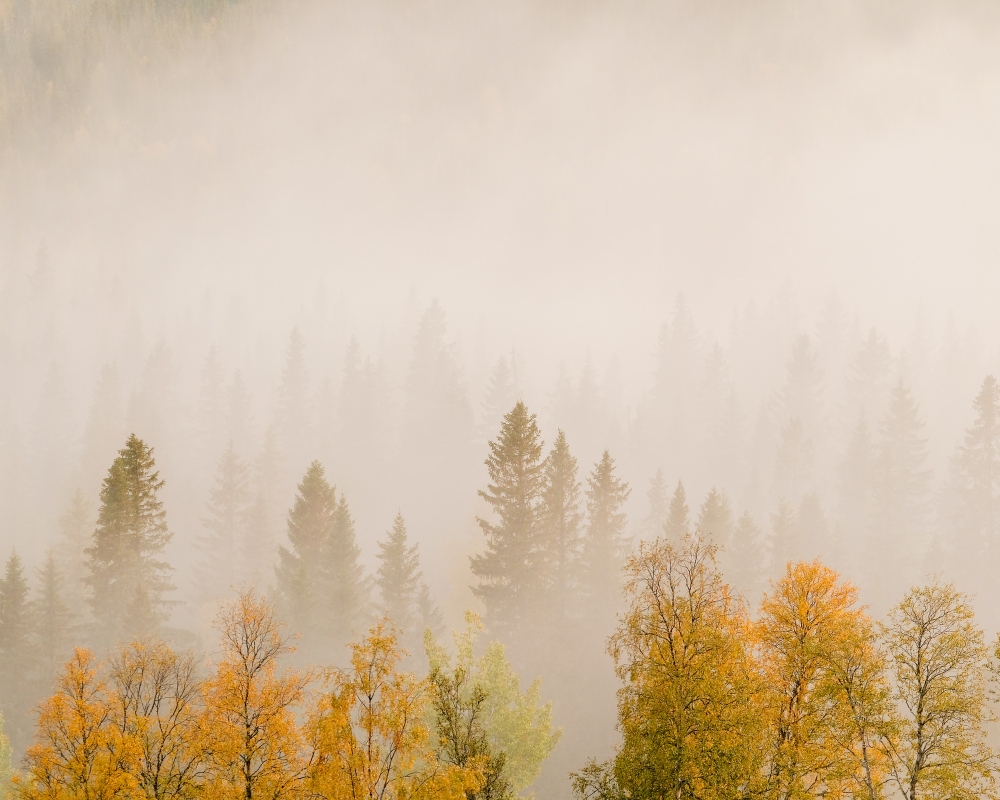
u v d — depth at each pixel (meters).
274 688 14.59
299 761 13.95
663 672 15.19
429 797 13.31
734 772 13.84
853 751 15.15
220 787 13.70
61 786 13.55
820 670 15.96
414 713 14.23
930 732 15.16
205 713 14.48
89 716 14.14
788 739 15.64
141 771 14.00
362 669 14.30
